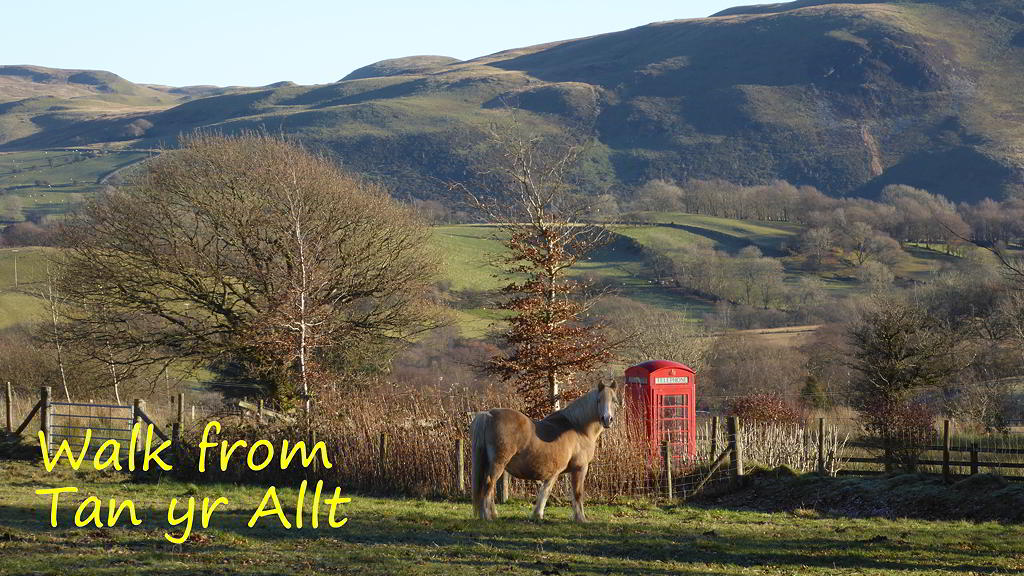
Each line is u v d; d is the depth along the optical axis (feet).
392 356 131.64
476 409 71.77
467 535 45.80
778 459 80.59
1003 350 146.72
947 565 41.19
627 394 77.61
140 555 36.99
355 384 92.84
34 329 134.62
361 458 68.69
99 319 116.88
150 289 117.08
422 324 131.34
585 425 52.70
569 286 86.38
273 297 98.73
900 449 80.28
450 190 91.35
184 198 117.91
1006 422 123.95
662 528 51.24
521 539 45.01
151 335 116.78
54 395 137.69
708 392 185.37
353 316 121.90
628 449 67.51
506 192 87.45
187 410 108.37
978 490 60.44
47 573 32.96
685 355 181.27
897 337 113.80
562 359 82.84
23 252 185.47
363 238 122.42
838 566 40.45
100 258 116.06
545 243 86.53
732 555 42.75
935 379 113.91
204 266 113.60
